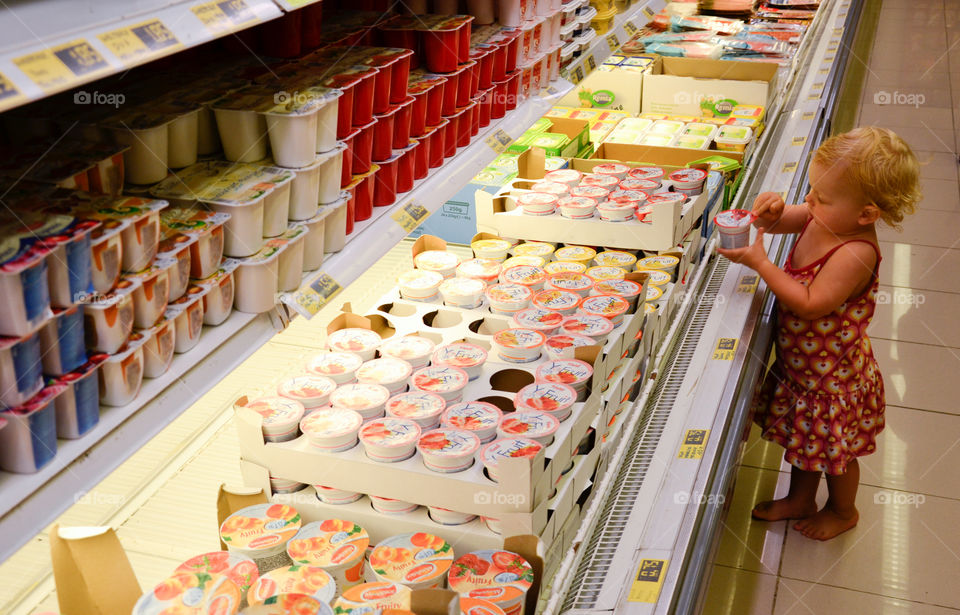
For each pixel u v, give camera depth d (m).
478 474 1.48
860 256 2.34
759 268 2.42
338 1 2.21
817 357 2.53
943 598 2.60
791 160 3.58
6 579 1.56
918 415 3.48
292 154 1.42
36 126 1.28
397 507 1.55
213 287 1.28
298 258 1.49
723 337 2.51
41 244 0.91
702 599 1.74
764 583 2.68
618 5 3.65
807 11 5.30
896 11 10.05
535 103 2.69
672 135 3.52
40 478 0.95
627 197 2.58
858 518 2.91
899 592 2.62
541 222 2.55
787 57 4.41
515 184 2.78
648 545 1.74
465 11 2.52
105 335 1.04
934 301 4.31
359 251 1.72
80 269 0.98
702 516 1.87
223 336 1.31
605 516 1.85
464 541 1.51
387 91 1.80
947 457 3.23
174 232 1.20
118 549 1.21
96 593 1.20
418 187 2.05
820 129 4.00
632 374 2.13
